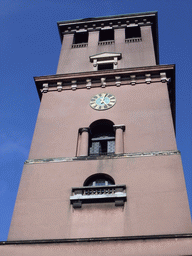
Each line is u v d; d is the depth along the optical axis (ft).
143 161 89.66
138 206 80.69
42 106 110.11
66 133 100.94
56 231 78.79
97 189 85.15
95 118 104.12
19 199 85.56
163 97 107.24
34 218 81.51
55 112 107.65
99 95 110.93
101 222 79.20
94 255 71.67
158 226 76.79
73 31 142.31
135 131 98.48
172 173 85.97
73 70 124.57
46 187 87.51
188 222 76.38
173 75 114.11
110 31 143.33
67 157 93.76
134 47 130.52
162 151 91.56
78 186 86.63
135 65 123.03
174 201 80.38
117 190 83.66
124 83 113.29
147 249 71.20
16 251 74.33
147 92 109.60
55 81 116.88
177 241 71.67
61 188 86.89
